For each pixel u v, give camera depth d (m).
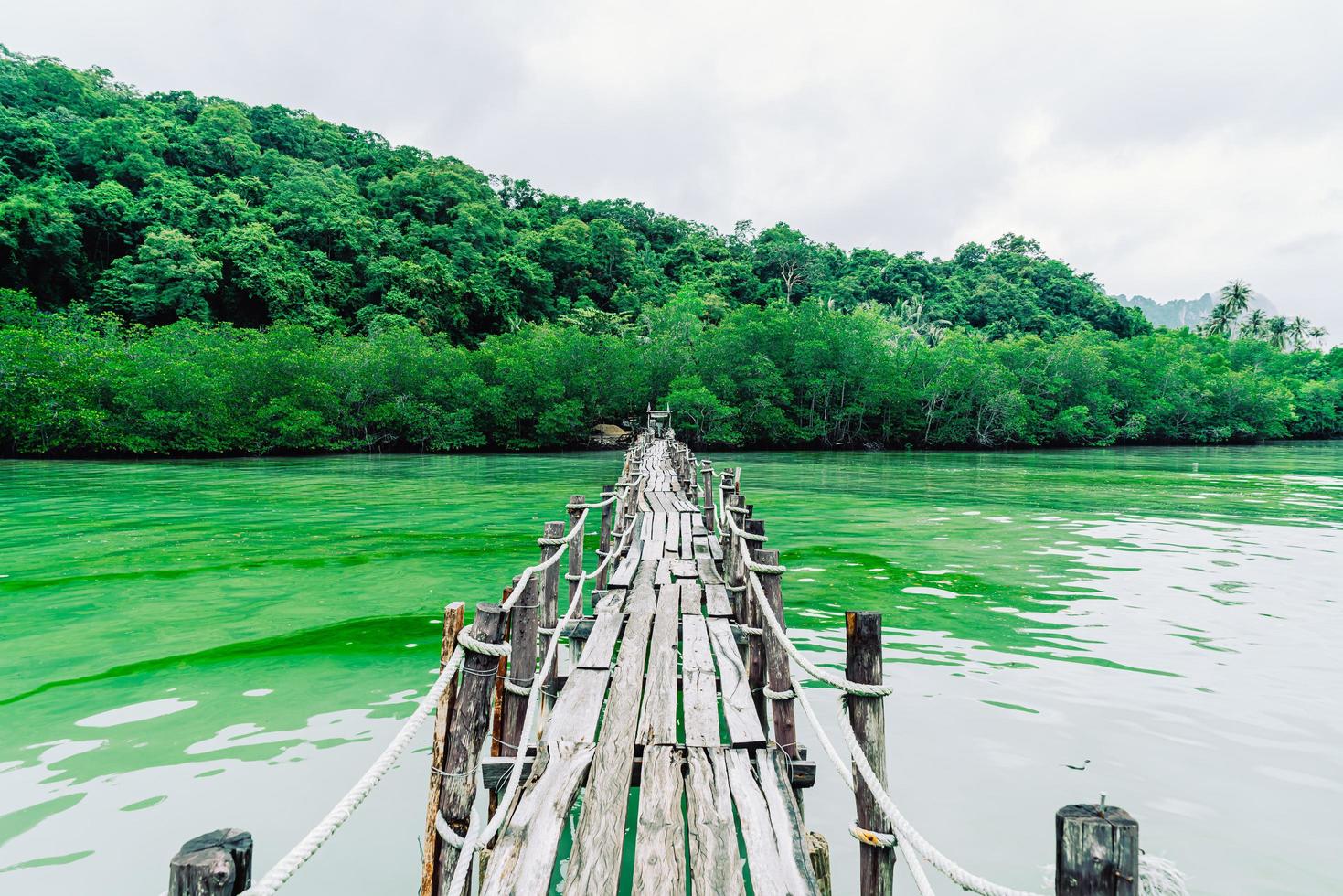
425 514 17.73
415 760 5.09
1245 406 67.81
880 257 115.38
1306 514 17.98
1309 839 4.07
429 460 39.91
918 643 7.57
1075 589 9.97
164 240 59.25
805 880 2.82
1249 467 36.19
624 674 4.58
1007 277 114.62
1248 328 101.00
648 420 44.78
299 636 7.93
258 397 42.84
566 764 3.56
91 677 6.69
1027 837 4.10
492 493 22.61
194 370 40.25
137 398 37.91
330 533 14.77
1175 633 7.93
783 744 4.18
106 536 14.37
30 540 13.83
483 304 71.25
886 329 66.88
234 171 84.38
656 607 6.09
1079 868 1.78
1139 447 60.88
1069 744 5.23
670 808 3.19
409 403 46.38
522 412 49.41
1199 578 10.67
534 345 53.88
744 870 3.64
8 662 7.06
